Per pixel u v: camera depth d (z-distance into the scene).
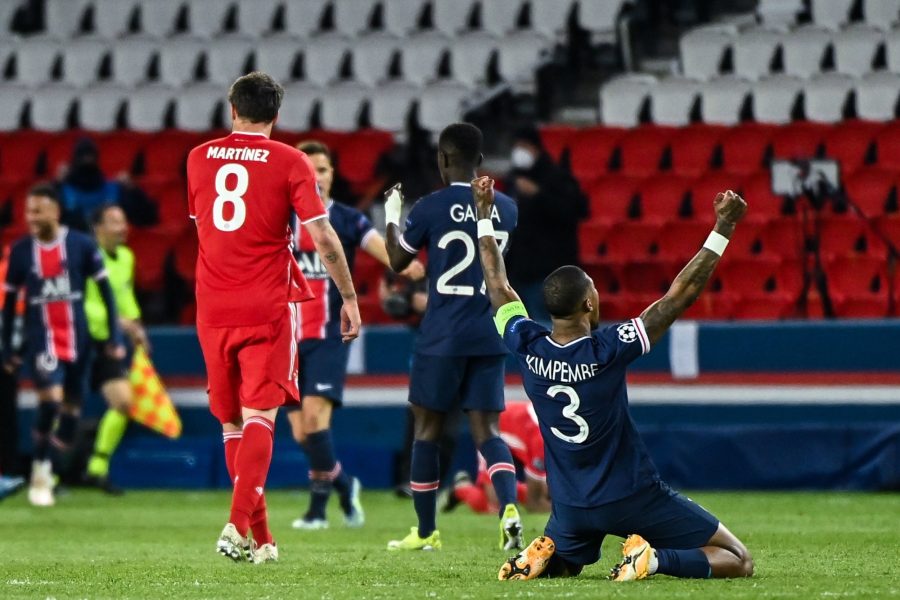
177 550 29.28
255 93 24.00
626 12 65.19
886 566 24.17
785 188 51.12
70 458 50.06
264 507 25.58
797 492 45.38
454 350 27.66
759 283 53.78
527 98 64.06
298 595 20.23
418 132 62.22
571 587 20.38
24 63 71.56
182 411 50.25
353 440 48.97
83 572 23.98
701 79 62.06
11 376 47.78
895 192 56.53
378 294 56.62
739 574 21.41
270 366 23.62
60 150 65.38
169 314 58.50
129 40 71.19
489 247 22.02
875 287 53.25
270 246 23.83
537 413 21.06
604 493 20.77
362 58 68.00
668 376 47.12
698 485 46.12
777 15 66.44
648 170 59.34
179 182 61.94
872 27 62.78
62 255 42.28
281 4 71.75
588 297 20.81
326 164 33.03
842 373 45.91
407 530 34.62
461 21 68.81
